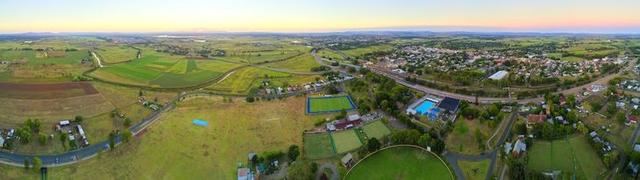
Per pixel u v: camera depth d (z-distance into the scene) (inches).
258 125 7628.0
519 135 6756.9
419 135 6486.2
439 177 5590.6
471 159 6053.2
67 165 5910.4
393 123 7642.7
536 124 6889.8
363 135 7071.9
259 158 6033.5
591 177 5511.8
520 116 7815.0
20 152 6240.2
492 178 5393.7
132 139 6811.0
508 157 5812.0
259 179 5615.2
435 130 7150.6
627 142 6535.4
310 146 6653.5
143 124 7696.9
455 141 6683.1
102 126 7440.9
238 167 5964.6
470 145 6520.7
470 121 7524.6
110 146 6338.6
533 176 5255.9
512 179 5354.3
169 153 6382.9
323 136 7057.1
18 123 7308.1
